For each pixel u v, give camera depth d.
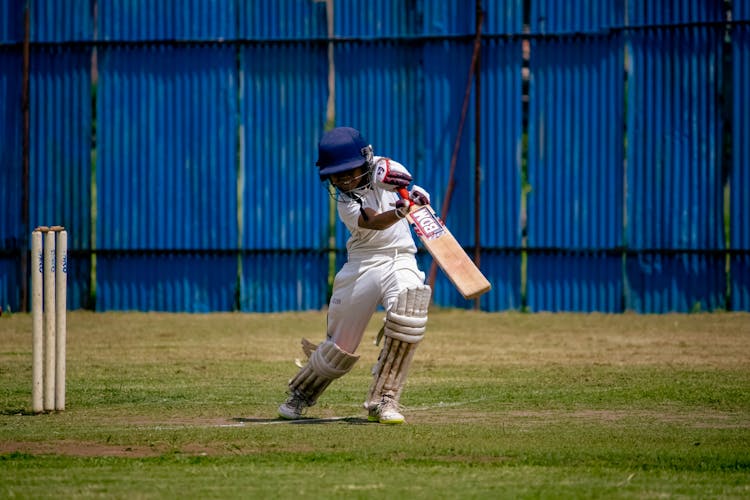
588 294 61.53
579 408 30.31
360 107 62.62
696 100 60.06
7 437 25.36
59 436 25.48
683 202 60.47
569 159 61.28
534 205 61.66
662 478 20.47
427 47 62.06
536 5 61.16
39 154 64.19
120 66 63.69
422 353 45.53
